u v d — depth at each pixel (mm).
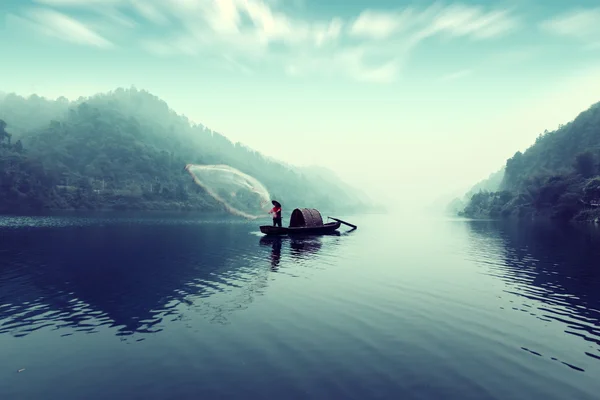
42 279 16281
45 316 10883
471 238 44031
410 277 17328
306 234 41469
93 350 8320
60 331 9602
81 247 28219
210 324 10156
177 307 11875
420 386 6699
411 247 32188
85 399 6195
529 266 21344
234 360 7805
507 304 12562
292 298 13086
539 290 14844
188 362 7695
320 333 9484
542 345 8805
